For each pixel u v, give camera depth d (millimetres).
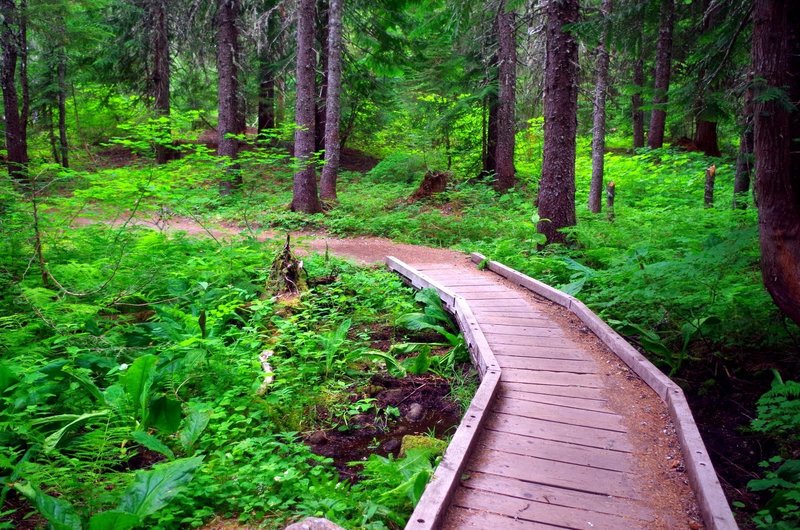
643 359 5758
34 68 22594
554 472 3988
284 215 15805
